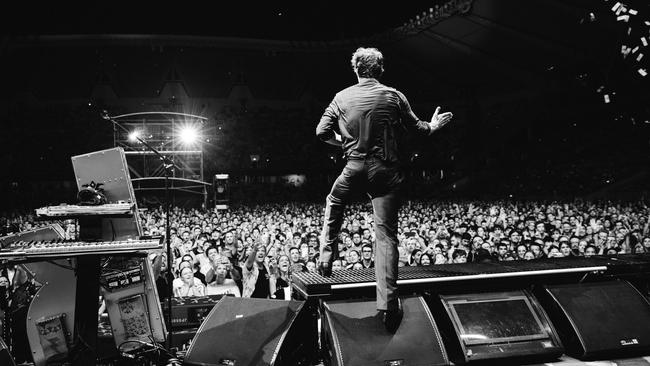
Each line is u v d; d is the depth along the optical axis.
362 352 2.64
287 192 25.33
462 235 9.22
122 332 3.44
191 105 30.64
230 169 24.88
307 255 8.00
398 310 2.65
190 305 4.53
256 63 31.89
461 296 3.03
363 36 32.25
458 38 29.95
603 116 23.84
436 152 27.00
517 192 22.83
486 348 2.76
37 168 24.89
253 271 7.05
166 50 30.53
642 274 3.39
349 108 2.57
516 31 27.72
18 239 3.34
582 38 24.77
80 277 2.88
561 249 7.64
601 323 2.91
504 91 29.67
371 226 10.70
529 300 3.05
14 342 3.87
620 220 11.25
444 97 31.41
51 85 29.03
